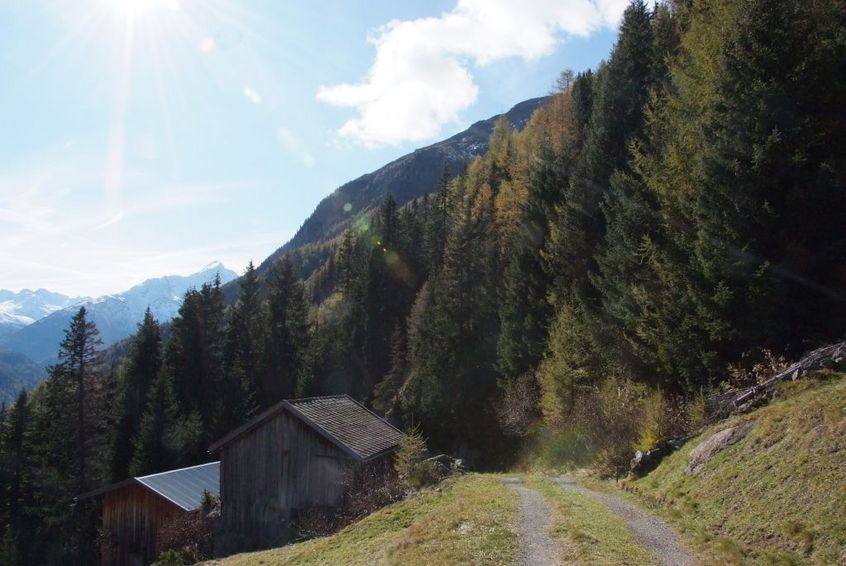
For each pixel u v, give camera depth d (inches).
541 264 1651.1
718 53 855.7
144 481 1242.6
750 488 444.5
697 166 807.1
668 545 410.3
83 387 1958.7
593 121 1668.3
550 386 1248.2
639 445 729.0
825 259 663.1
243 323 2859.3
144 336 2677.2
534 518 496.4
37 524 1839.3
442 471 944.3
